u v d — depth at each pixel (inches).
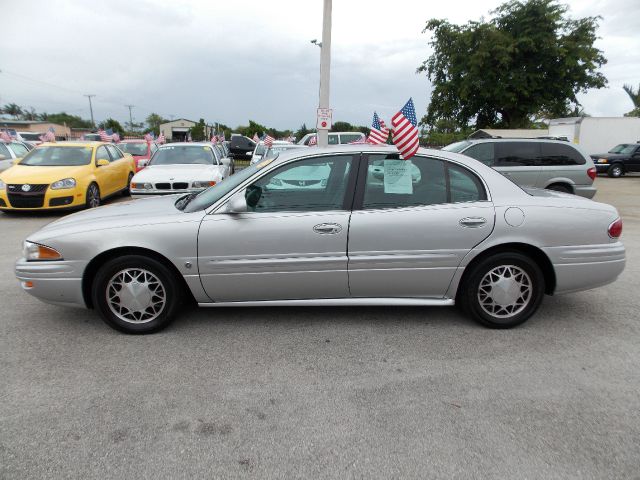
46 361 126.9
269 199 141.3
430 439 95.0
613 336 143.5
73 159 395.2
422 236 140.1
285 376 119.6
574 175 361.1
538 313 162.4
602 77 1059.3
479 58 1012.5
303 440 94.7
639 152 804.0
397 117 138.2
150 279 142.7
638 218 378.6
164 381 116.9
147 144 662.5
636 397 110.0
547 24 1000.9
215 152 415.5
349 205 140.9
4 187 350.6
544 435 96.2
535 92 1067.9
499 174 148.3
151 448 92.1
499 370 122.6
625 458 89.4
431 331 146.9
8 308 165.3
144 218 141.8
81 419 101.0
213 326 150.4
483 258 144.3
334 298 147.4
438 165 145.3
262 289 143.6
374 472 85.7
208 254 138.7
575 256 144.7
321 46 449.4
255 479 84.0
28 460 88.6
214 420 101.2
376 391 112.8
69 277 138.9
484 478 84.1
